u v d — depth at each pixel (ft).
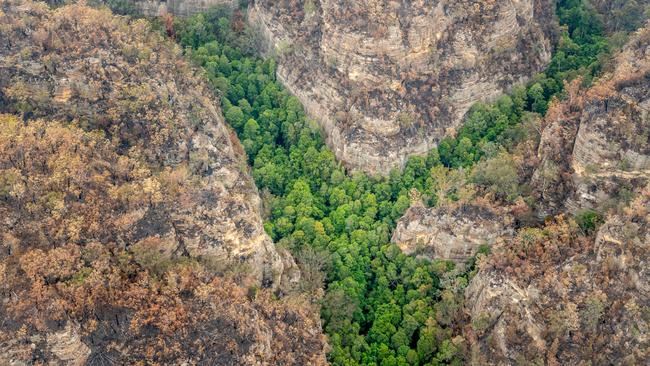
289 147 561.43
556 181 468.75
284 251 465.47
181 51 557.33
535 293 412.36
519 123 539.29
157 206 411.34
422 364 437.17
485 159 519.60
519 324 412.36
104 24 505.66
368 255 491.31
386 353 439.22
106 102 467.52
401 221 492.13
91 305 364.79
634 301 388.16
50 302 354.54
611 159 447.01
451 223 471.62
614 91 458.09
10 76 467.93
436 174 518.78
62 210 391.86
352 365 429.79
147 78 481.87
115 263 387.96
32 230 383.65
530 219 466.70
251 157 552.00
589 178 452.76
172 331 370.53
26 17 488.85
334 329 447.83
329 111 559.38
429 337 438.40
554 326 396.98
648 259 391.65
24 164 409.90
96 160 424.05
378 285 478.59
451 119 560.20
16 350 341.41
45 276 365.20
